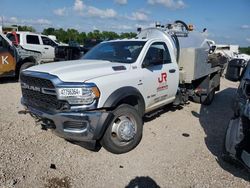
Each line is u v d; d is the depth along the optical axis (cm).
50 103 390
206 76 765
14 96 776
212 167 403
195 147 473
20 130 500
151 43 529
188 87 732
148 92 498
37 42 1559
